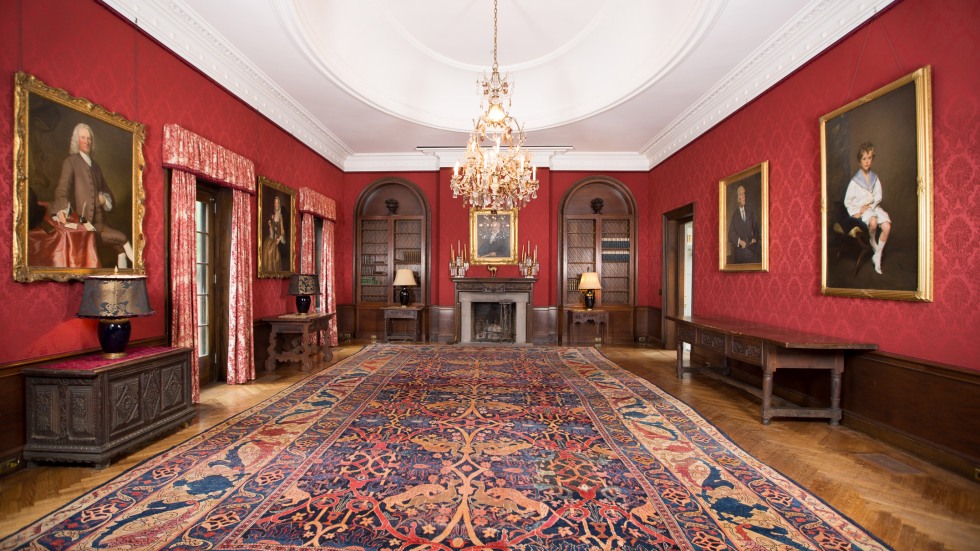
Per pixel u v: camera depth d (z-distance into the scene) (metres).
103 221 3.83
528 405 4.82
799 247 4.86
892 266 3.66
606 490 2.92
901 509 2.73
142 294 3.62
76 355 3.61
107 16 3.89
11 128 3.13
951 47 3.23
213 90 5.31
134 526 2.47
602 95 7.09
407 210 10.15
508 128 5.83
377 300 10.16
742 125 6.00
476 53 7.23
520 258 9.70
